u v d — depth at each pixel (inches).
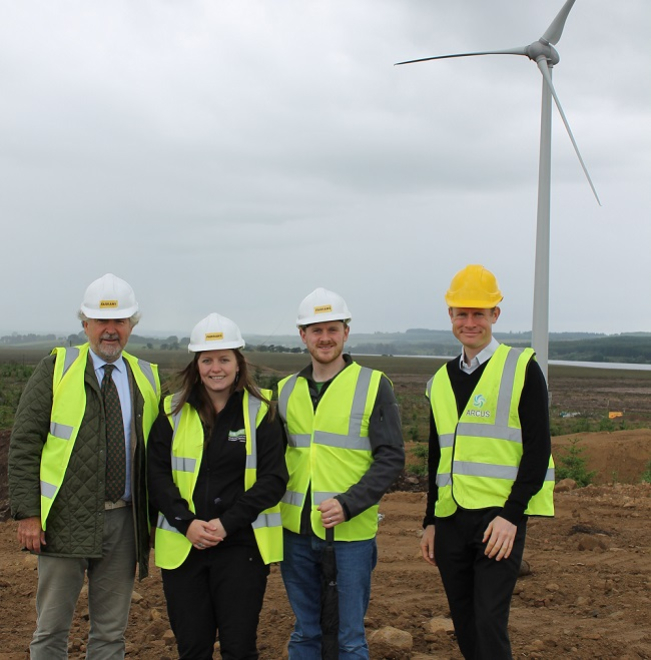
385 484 155.3
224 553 153.5
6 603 230.5
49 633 159.8
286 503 164.2
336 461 159.6
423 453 598.5
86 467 157.9
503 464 150.4
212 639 156.9
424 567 282.2
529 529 344.5
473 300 153.7
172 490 155.0
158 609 225.9
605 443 664.4
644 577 256.8
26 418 157.2
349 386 162.1
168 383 167.2
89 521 157.8
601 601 232.7
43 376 160.1
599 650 189.3
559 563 279.3
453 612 158.1
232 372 157.6
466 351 159.8
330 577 153.6
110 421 162.2
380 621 216.2
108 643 164.2
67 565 158.9
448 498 154.9
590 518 369.1
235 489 156.1
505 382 151.8
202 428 157.2
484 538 145.5
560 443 684.1
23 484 155.3
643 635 199.9
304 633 162.7
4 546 318.3
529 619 218.4
